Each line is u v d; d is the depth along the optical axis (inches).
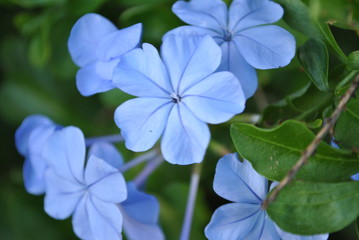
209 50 8.8
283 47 9.0
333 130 8.9
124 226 10.2
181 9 9.2
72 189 9.6
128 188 9.4
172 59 8.9
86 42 9.6
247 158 8.7
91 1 10.7
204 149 8.7
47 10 11.1
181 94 8.9
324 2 9.1
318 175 8.7
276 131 8.6
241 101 8.6
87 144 10.2
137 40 9.0
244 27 9.2
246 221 8.9
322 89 9.1
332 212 8.4
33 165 10.3
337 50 9.1
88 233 9.6
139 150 8.9
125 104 9.0
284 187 8.5
